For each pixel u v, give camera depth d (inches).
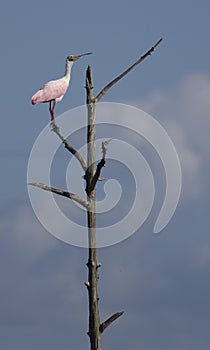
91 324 867.4
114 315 868.6
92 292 868.0
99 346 863.1
